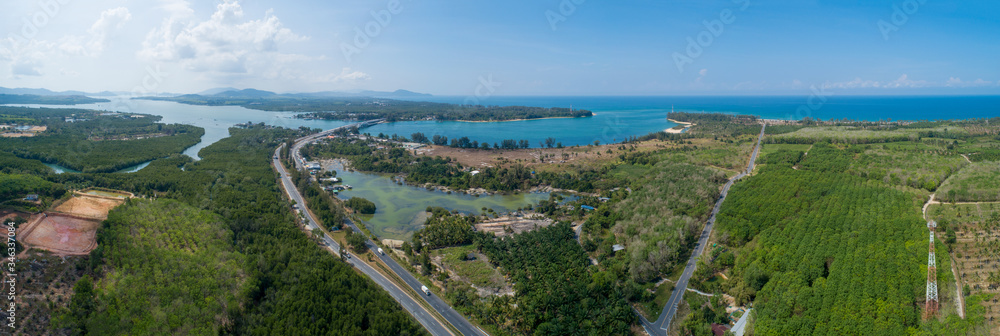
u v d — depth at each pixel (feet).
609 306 387.96
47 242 436.76
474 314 401.29
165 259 425.69
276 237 524.11
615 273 452.35
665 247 481.46
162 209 567.18
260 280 414.62
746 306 401.29
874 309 354.74
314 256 465.06
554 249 508.94
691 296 416.26
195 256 436.76
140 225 502.79
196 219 532.73
